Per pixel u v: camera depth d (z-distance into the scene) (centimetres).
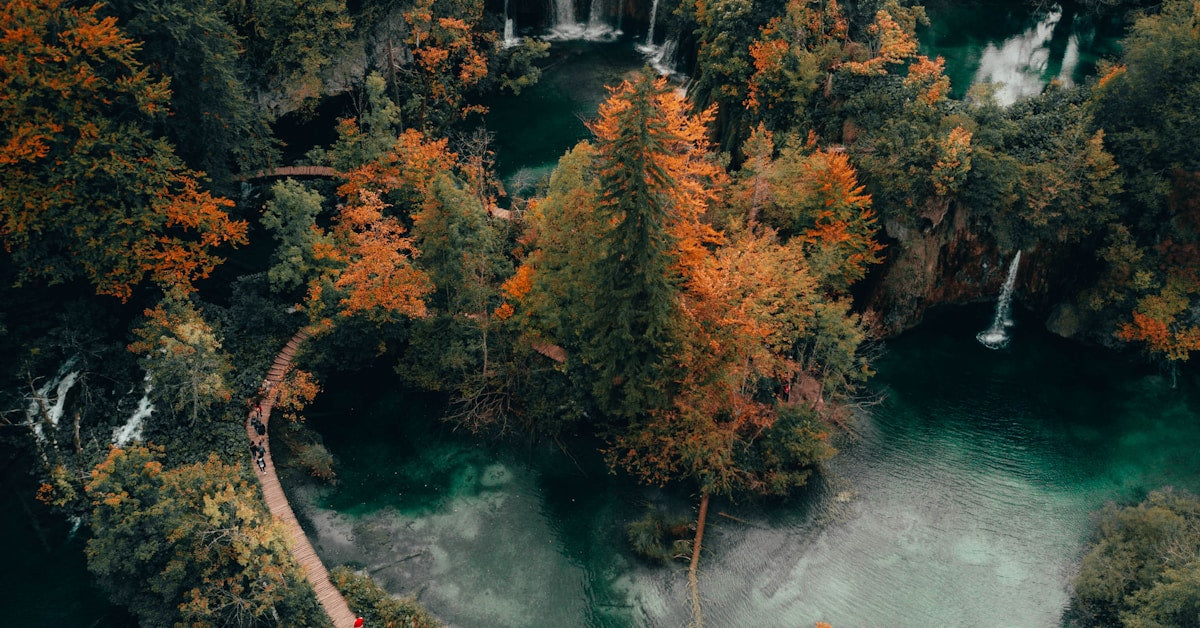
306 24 6338
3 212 4153
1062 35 7200
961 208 5272
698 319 4275
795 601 4053
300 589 3709
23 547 4125
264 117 5550
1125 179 5094
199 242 5394
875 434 4869
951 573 4175
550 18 8538
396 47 7238
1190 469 4638
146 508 3634
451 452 4778
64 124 4191
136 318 4734
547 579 4150
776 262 4472
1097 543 4272
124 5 4425
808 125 5706
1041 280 5506
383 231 4781
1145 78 4912
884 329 5403
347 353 4994
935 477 4641
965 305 5628
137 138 4391
